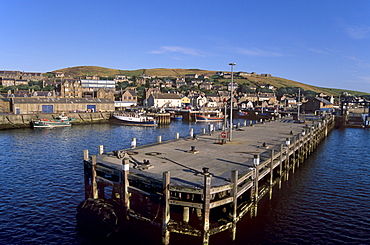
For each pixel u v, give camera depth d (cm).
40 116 9869
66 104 11788
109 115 11706
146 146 3381
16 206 2675
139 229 2150
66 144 5934
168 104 17838
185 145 3494
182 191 1844
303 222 2448
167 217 1903
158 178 2016
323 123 7075
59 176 3562
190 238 2020
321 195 3088
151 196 1972
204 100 19088
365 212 2684
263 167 2788
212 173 2230
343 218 2548
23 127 9219
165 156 2814
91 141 6388
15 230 2244
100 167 2294
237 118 14275
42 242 2083
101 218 2120
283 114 12144
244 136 4434
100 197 2580
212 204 1833
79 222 2266
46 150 5225
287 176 3544
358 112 15175
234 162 2625
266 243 2095
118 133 8000
